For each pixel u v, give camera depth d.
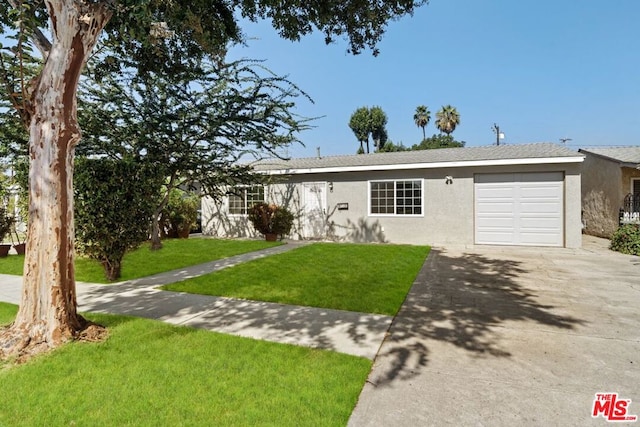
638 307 4.71
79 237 6.05
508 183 11.07
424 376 2.84
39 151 3.55
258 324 4.16
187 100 10.12
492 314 4.46
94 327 3.87
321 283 6.26
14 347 3.31
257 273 7.20
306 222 13.99
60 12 3.44
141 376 2.84
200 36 5.43
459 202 11.62
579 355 3.22
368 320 4.28
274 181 13.94
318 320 4.29
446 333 3.82
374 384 2.72
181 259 9.10
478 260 8.55
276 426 2.18
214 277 6.86
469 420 2.24
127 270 7.67
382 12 5.53
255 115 10.52
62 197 3.64
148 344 3.52
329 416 2.29
